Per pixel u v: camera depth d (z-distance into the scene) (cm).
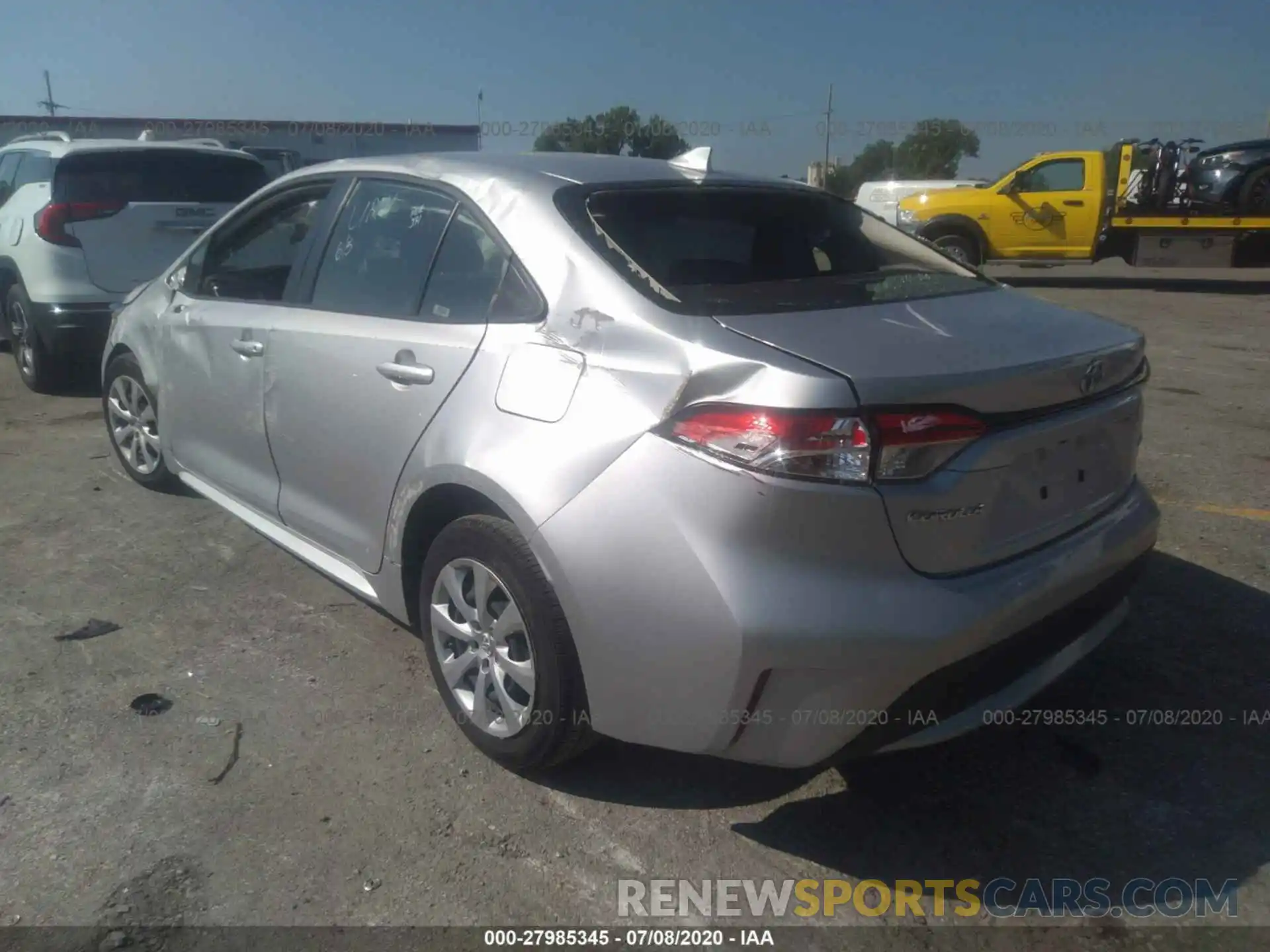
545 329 285
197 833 280
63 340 702
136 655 373
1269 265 1498
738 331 259
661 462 249
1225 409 730
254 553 463
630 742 288
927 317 284
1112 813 292
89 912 252
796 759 248
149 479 530
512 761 299
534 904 258
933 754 319
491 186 323
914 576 245
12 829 281
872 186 1852
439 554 308
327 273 371
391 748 320
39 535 480
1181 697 348
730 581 239
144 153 732
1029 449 262
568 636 272
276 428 380
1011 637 256
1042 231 1572
